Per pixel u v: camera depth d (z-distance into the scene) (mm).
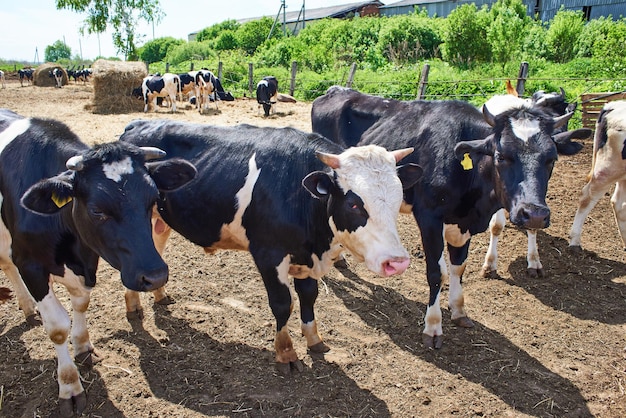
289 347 4188
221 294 5426
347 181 3555
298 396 3895
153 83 19438
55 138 3811
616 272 6168
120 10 40219
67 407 3621
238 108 20219
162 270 3082
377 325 4969
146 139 4734
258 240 4078
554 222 7629
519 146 4105
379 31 35000
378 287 5723
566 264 6367
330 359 4387
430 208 4680
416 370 4293
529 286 5836
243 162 4191
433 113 5027
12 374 4020
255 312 5094
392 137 5191
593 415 3820
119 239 3105
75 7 38969
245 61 36750
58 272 3662
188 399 3807
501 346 4684
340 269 6121
